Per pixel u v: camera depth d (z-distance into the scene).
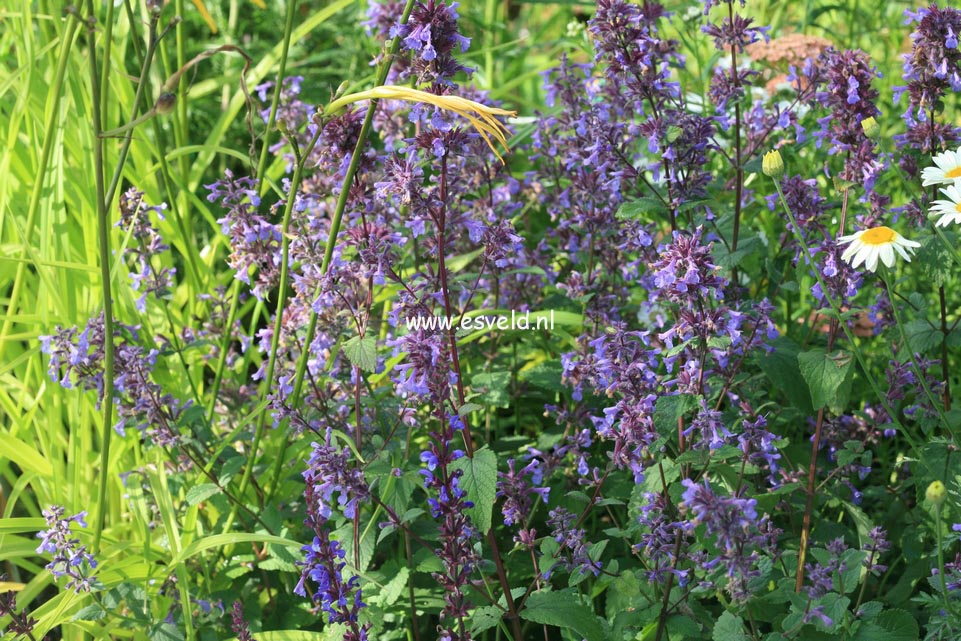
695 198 1.93
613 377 1.81
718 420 1.79
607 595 1.92
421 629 1.96
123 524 2.04
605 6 1.91
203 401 2.09
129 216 1.97
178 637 1.90
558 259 2.15
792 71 2.03
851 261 1.86
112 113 2.13
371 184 1.92
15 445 2.00
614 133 1.94
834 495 1.92
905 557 1.93
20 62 2.09
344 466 1.81
